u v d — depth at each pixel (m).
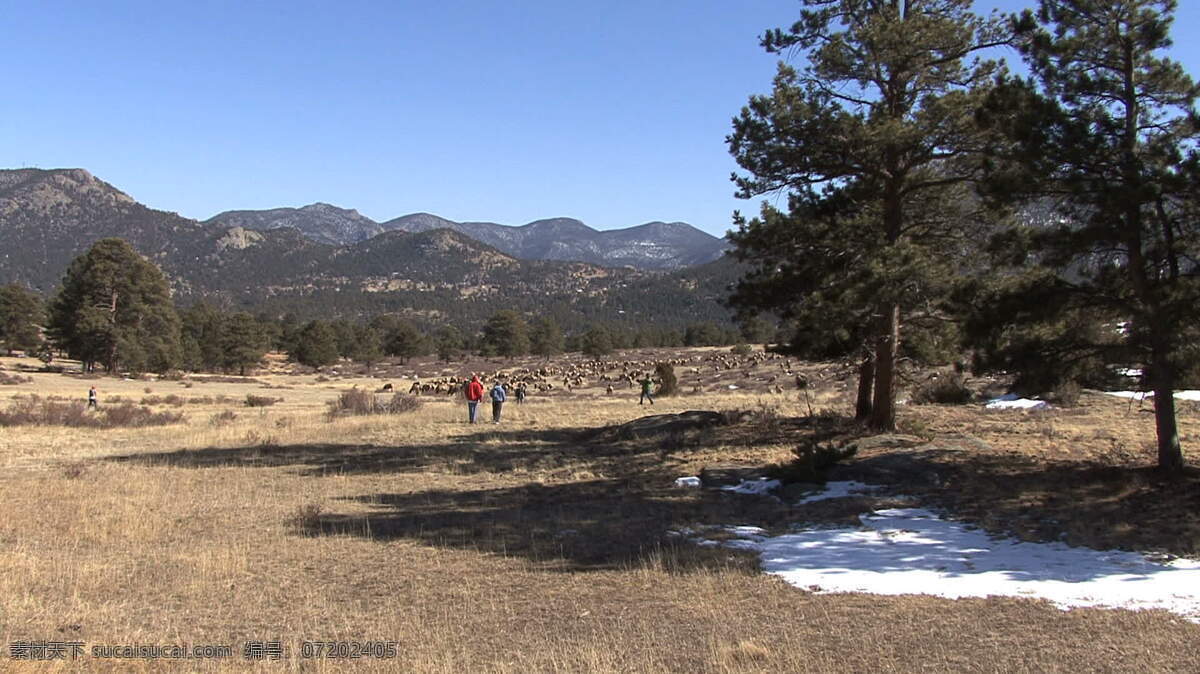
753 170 18.17
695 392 44.81
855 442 16.69
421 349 127.69
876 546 10.07
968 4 17.62
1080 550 9.34
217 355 98.62
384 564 10.02
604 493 14.85
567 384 62.91
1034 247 12.26
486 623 7.65
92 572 9.36
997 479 13.23
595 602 8.23
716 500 13.56
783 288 18.97
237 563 9.87
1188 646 6.27
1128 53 11.84
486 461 19.52
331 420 31.84
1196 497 10.89
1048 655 6.23
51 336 90.12
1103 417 21.59
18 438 25.39
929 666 6.12
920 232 18.67
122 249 89.69
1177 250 11.52
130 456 21.22
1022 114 11.76
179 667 6.42
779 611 7.68
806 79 17.94
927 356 19.38
